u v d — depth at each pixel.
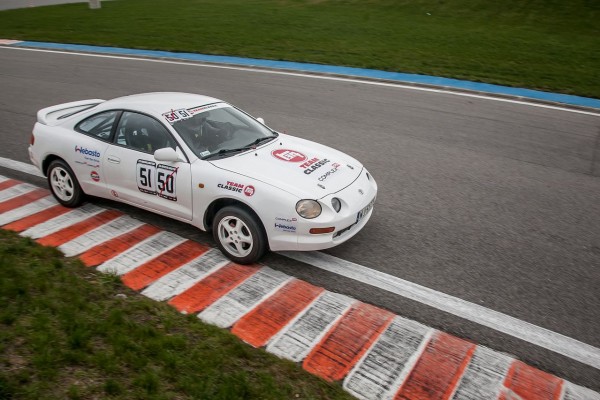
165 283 4.37
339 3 24.64
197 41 17.20
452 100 11.16
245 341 3.68
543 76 12.83
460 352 3.67
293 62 14.52
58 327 3.57
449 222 5.77
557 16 20.02
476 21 20.02
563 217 5.98
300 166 4.96
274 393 3.10
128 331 3.56
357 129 9.20
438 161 7.71
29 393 2.98
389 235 5.43
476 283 4.59
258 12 22.52
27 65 14.62
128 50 16.36
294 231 4.45
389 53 15.16
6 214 5.61
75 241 5.04
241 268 4.66
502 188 6.77
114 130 5.33
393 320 4.00
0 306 3.76
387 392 3.27
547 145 8.52
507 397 3.28
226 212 4.61
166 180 4.91
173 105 5.37
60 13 24.48
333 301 4.20
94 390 3.03
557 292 4.49
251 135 5.45
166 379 3.15
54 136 5.64
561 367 3.58
